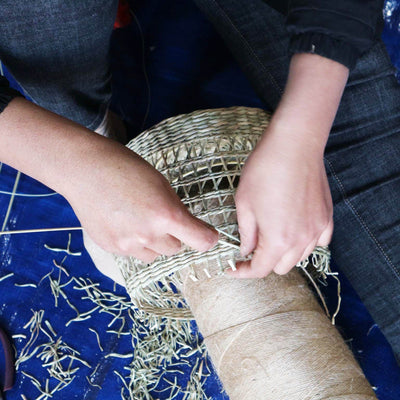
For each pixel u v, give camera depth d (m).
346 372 0.85
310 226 0.68
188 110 1.37
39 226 1.32
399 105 1.06
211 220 0.87
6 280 1.30
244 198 0.69
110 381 1.23
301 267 0.97
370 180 1.06
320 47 0.64
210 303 0.88
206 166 0.86
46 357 1.24
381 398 1.18
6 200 1.34
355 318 1.22
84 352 1.25
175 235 0.66
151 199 0.63
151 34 1.41
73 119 1.10
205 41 1.39
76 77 0.98
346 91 1.06
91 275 1.30
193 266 0.89
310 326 0.86
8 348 1.24
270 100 1.14
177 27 1.41
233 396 0.88
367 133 1.06
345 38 0.63
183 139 0.88
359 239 1.07
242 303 0.86
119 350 1.25
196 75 1.38
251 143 0.88
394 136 1.06
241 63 1.17
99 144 0.65
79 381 1.23
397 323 1.06
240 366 0.85
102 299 1.28
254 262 0.73
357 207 1.06
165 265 0.78
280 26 1.11
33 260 1.31
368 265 1.07
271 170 0.66
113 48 1.41
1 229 1.32
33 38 0.87
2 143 0.65
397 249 1.04
